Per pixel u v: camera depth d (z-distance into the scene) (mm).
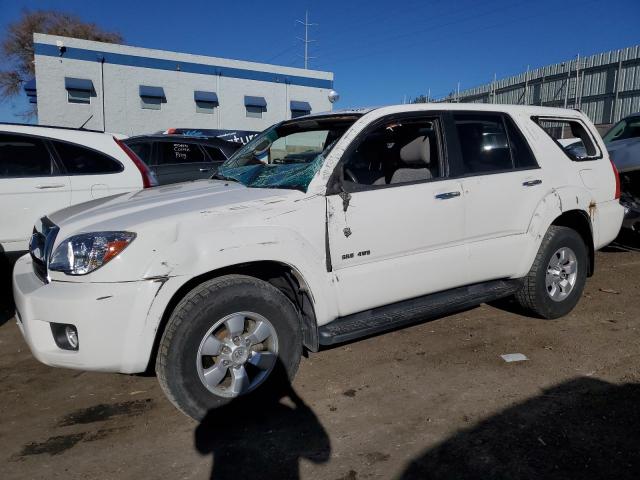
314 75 28078
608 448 2773
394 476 2600
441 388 3502
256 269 3355
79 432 3070
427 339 4367
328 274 3346
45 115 21547
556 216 4426
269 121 26953
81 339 2805
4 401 3455
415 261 3691
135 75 23156
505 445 2828
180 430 3074
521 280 4441
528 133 4465
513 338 4352
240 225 3061
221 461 2762
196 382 2955
